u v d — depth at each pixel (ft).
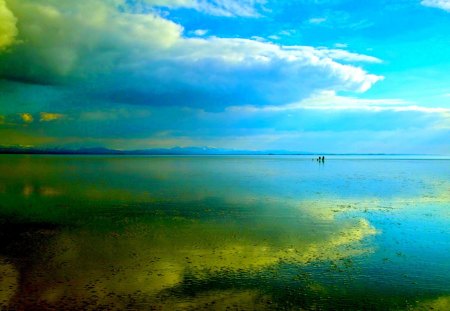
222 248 50.24
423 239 55.83
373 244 52.95
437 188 125.18
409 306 33.94
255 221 67.36
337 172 218.18
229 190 115.03
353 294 36.29
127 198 96.32
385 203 90.22
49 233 58.54
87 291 36.45
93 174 180.55
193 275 40.65
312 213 75.92
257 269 42.52
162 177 165.78
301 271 42.04
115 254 47.60
